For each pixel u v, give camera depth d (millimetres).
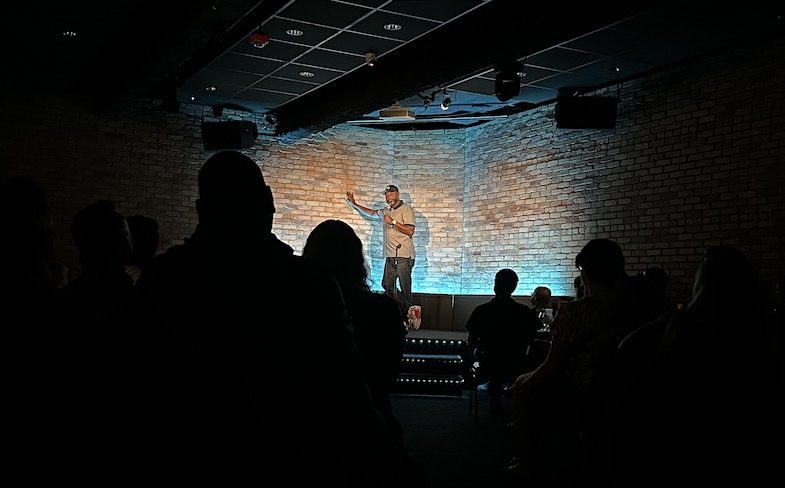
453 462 5551
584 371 3617
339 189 12492
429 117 11836
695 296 2531
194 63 9531
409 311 11719
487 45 7945
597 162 10125
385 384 2713
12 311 1686
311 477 1598
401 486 1729
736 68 8359
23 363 1646
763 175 8000
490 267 11891
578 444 3510
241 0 6520
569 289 10430
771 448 2314
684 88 8961
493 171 12000
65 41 8633
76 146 10648
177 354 1594
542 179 11039
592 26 7070
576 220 10383
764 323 2463
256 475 1563
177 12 7379
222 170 1735
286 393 1600
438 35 8477
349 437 1638
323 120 10766
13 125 10258
